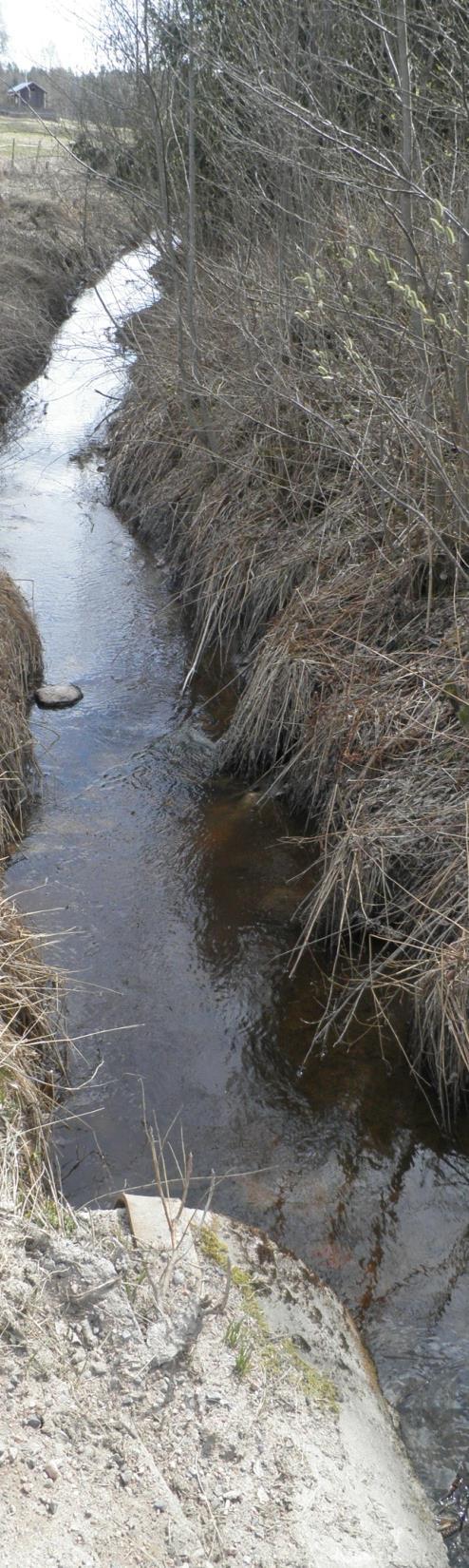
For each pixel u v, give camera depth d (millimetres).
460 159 6000
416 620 5727
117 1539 2082
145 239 9953
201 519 8109
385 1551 2275
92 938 4805
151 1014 4391
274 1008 4434
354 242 6406
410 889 4551
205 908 5039
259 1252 3023
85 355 14766
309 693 5766
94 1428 2307
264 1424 2463
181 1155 3727
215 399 8602
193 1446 2352
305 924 4918
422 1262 3330
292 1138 3820
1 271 14836
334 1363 2791
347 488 6859
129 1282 2676
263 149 6586
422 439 5078
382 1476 2521
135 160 9523
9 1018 3883
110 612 8117
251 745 6023
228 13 7668
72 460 11586
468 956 3859
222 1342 2631
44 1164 3354
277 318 7242
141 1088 4031
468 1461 2699
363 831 4664
